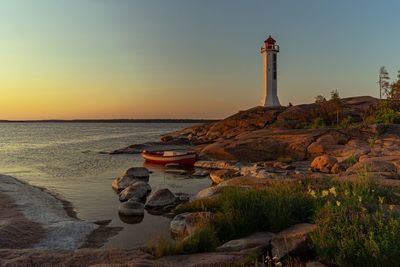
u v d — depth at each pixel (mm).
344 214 8805
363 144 37594
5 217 16531
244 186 17250
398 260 7223
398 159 24375
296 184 15188
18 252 9523
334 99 59781
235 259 8500
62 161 47094
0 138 106438
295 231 9320
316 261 8109
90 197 23547
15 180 27750
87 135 128375
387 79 58438
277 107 72062
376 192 12148
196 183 28969
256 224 10984
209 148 45406
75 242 14000
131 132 158625
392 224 7859
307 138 41500
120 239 14492
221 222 11070
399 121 46219
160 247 9508
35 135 127812
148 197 21109
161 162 42719
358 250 7523
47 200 21641
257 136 45938
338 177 17203
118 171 37344
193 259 8750
